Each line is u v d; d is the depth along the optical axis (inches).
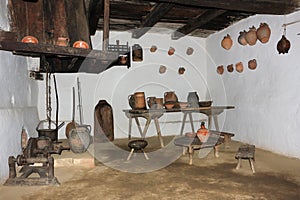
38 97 212.5
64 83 222.4
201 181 120.6
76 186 114.8
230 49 222.4
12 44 106.0
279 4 141.1
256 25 190.9
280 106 167.8
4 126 121.0
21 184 113.7
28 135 158.1
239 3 137.9
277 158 157.9
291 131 159.3
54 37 133.4
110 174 131.9
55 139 152.9
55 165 143.4
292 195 102.7
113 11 183.2
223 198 101.0
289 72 160.7
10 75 140.2
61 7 139.2
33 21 134.3
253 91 194.4
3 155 117.7
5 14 132.0
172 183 118.5
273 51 174.1
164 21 212.7
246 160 155.8
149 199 101.0
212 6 142.6
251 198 100.4
